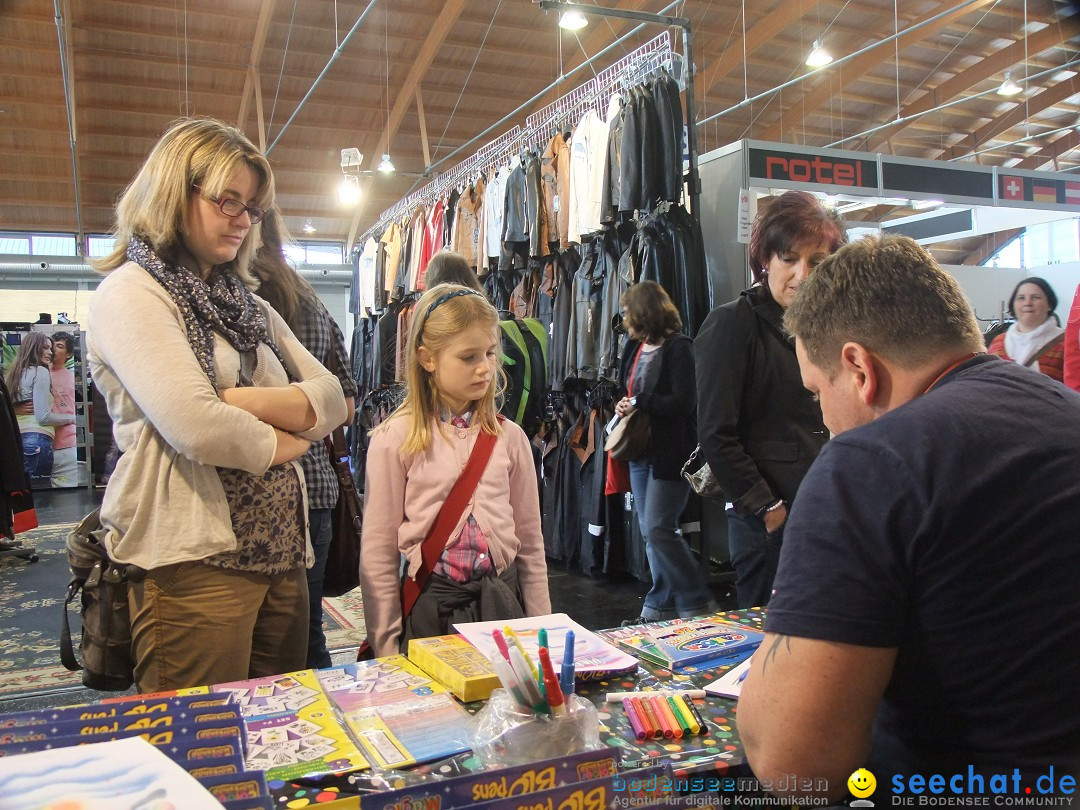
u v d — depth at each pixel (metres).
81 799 0.64
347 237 15.13
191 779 0.67
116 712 0.90
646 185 3.48
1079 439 0.78
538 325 3.98
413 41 10.40
